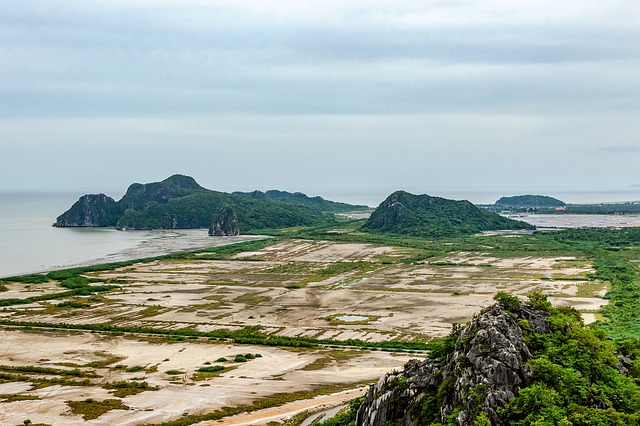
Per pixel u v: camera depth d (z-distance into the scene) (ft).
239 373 428.97
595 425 184.85
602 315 538.88
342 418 280.72
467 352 215.10
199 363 455.63
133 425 330.13
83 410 352.49
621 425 185.16
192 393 384.06
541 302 244.63
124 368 442.09
